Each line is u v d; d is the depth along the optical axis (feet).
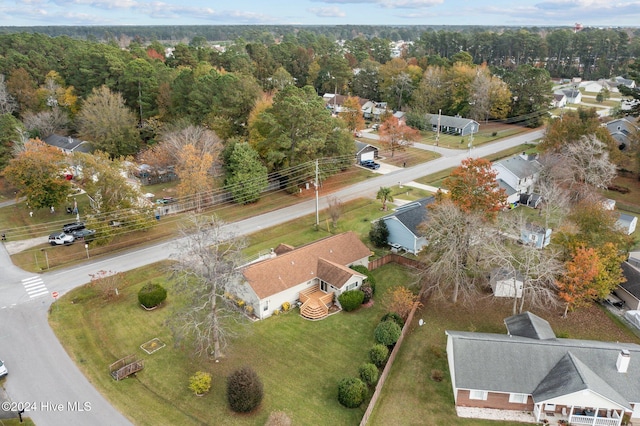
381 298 143.13
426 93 380.37
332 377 109.70
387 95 413.80
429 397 104.22
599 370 99.50
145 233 184.34
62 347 118.01
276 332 126.41
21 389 103.55
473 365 101.81
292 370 111.96
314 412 99.30
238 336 122.52
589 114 290.56
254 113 251.19
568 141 223.10
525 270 130.00
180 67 362.94
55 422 94.79
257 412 98.99
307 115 215.72
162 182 251.80
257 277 132.98
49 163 186.70
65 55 388.98
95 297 140.77
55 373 108.88
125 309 135.23
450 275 136.15
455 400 102.47
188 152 201.87
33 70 348.38
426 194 225.97
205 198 208.33
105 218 169.27
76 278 151.12
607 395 93.20
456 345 105.19
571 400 93.86
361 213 204.33
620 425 95.81
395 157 289.53
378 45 578.25
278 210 209.97
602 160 195.00
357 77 450.30
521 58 627.87
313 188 235.61
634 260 157.99
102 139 268.41
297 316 134.00
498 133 348.59
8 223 195.62
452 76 382.01
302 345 121.08
